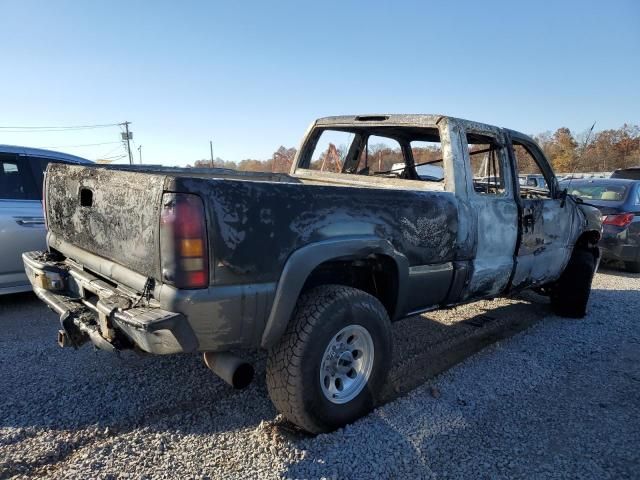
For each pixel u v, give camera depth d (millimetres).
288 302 2479
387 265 3152
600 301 6332
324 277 3109
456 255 3570
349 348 2857
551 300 5531
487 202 3852
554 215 4742
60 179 3270
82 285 2895
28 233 4977
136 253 2428
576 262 5289
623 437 2904
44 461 2412
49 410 2902
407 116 4012
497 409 3180
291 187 2518
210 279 2227
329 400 2723
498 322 5160
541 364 3994
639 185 8797
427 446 2701
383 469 2477
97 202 2768
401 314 3295
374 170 5133
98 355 3787
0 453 2449
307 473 2402
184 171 4469
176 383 3338
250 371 2477
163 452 2525
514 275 4262
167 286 2227
